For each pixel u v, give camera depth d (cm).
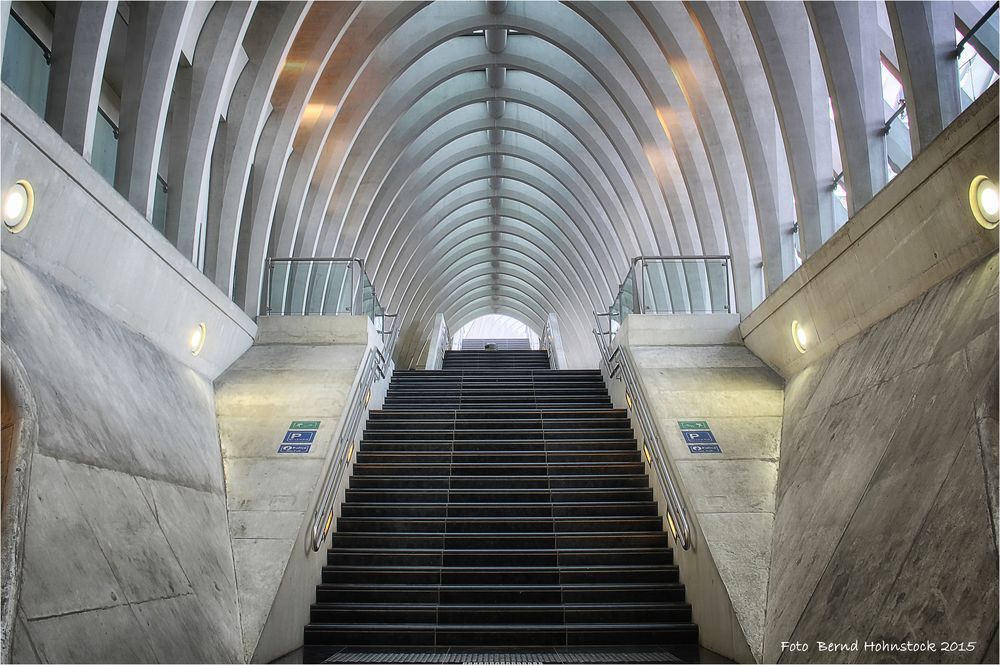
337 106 1583
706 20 1261
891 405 689
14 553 405
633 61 1600
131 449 652
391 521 987
